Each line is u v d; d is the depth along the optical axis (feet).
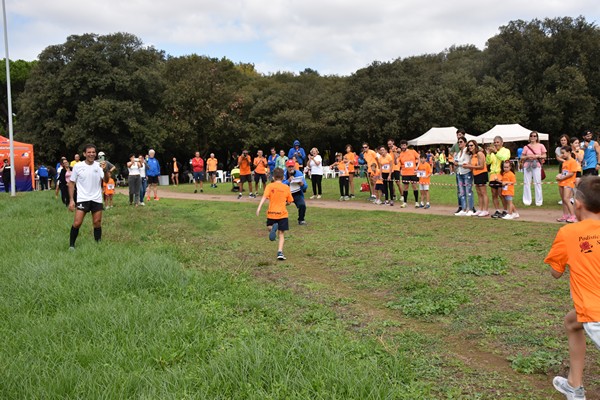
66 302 18.06
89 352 13.50
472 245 29.78
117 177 125.80
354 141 158.81
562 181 37.35
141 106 132.05
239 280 22.76
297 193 41.06
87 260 24.80
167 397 11.01
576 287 10.93
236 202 62.34
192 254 28.48
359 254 28.78
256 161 69.72
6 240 31.45
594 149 39.70
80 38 125.59
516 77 153.99
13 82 165.99
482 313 17.89
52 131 125.70
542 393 12.21
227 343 14.82
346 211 48.93
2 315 16.93
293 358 12.98
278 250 28.81
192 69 148.25
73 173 29.53
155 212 50.83
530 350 14.66
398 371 12.79
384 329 16.65
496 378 13.01
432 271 23.73
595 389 12.31
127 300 18.34
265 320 17.31
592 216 11.43
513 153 126.52
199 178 81.66
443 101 143.43
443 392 12.21
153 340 14.52
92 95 125.39
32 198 64.80
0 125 177.47
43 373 12.14
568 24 151.64
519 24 154.40
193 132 139.54
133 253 26.50
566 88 145.59
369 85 150.10
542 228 34.47
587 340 15.12
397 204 54.75
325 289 21.83
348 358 13.29
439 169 115.14
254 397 11.12
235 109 150.51
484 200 42.24
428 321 17.44
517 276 22.44
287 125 150.71
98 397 11.06
